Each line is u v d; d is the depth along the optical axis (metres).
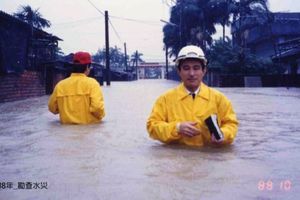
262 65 35.06
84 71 6.97
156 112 4.74
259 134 5.73
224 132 4.48
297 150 4.46
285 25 45.03
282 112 9.27
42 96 20.03
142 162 3.81
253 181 3.15
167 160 3.89
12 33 15.94
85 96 6.87
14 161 3.93
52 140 5.16
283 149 4.52
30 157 4.11
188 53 4.48
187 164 3.72
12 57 15.89
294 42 33.28
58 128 6.34
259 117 8.14
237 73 35.06
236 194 2.83
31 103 14.14
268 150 4.44
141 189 2.95
